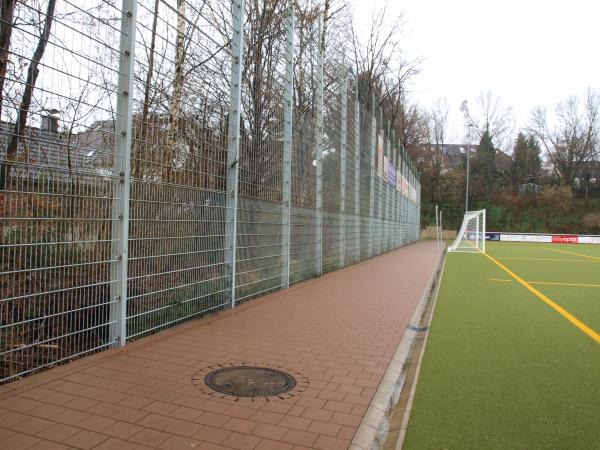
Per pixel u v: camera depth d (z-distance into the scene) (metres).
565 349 6.08
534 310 8.91
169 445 3.12
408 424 3.75
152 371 4.50
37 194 4.07
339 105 13.42
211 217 6.68
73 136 4.45
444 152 75.38
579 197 61.72
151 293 5.52
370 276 13.03
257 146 8.10
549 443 3.43
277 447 3.17
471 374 5.04
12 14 4.23
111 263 4.87
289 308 7.88
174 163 5.82
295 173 10.02
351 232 15.35
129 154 4.95
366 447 3.31
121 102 4.91
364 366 5.04
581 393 4.46
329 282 11.31
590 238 45.44
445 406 4.13
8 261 3.84
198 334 5.93
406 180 32.75
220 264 6.99
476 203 59.59
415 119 52.91
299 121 10.23
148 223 5.39
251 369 4.76
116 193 4.88
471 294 10.97
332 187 12.93
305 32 10.99
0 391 3.82
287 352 5.42
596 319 8.09
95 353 4.79
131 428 3.34
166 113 5.66
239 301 7.68
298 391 4.23
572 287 12.34
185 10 6.39
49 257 4.18
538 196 59.00
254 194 8.06
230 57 7.07
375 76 37.44
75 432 3.24
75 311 4.48
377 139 20.06
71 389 3.96
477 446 3.38
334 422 3.61
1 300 3.80
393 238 25.98
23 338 4.06
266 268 8.68
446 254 26.23
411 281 12.31
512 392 4.49
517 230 56.84
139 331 5.38
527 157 67.25
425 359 5.60
